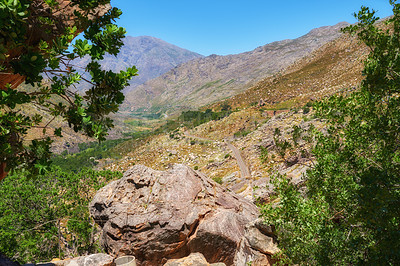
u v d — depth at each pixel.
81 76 4.28
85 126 4.41
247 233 11.27
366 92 5.37
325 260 5.34
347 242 5.22
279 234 6.44
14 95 3.71
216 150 128.62
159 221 15.69
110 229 16.38
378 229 3.95
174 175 18.39
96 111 4.39
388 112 5.06
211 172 91.12
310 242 5.80
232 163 92.88
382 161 4.94
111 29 4.48
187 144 159.38
